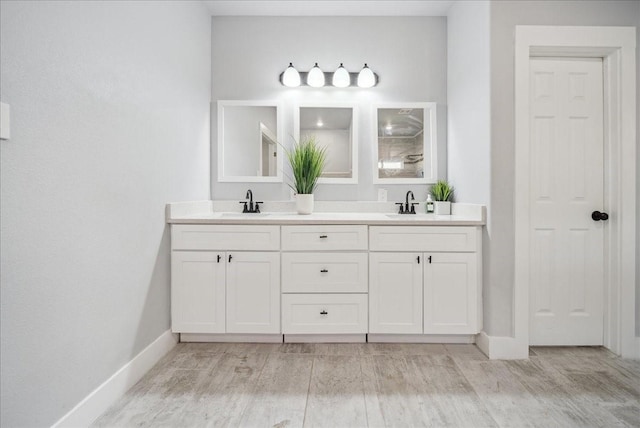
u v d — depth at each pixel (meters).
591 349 2.26
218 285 2.28
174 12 2.27
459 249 2.25
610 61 2.21
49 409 1.29
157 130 2.07
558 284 2.28
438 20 2.90
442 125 2.91
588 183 2.26
